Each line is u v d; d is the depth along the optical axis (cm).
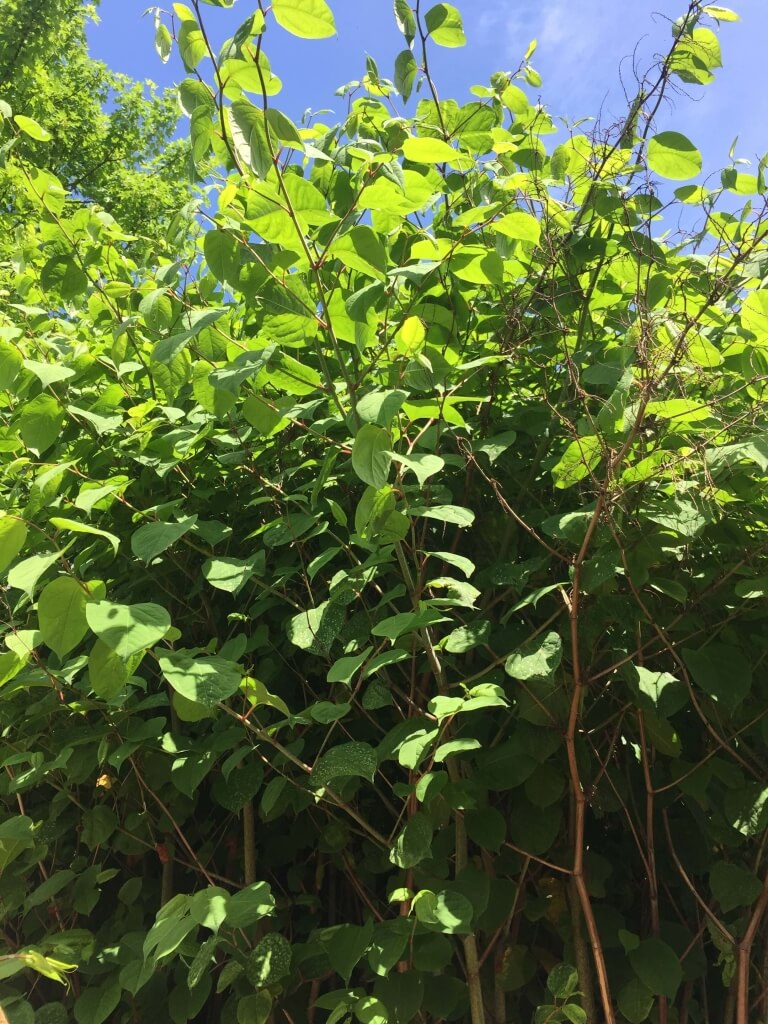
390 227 141
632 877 167
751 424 132
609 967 152
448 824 155
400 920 132
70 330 222
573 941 150
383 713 172
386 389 137
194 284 174
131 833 174
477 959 145
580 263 172
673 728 161
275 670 163
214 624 176
